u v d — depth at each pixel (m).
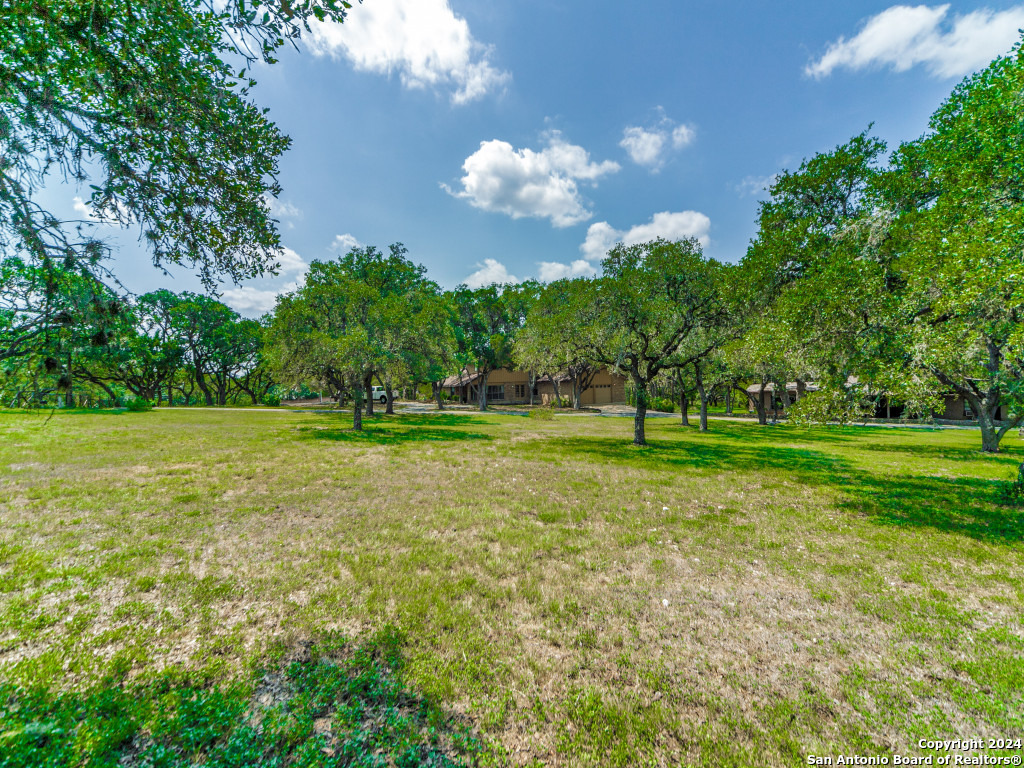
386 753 2.50
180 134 3.92
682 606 4.41
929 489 9.76
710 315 16.39
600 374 54.69
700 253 16.28
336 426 22.91
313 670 3.22
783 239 11.71
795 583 4.97
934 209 8.05
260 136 4.46
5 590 4.30
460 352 43.19
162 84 3.68
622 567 5.36
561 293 28.61
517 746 2.61
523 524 6.97
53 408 3.33
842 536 6.59
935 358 7.52
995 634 3.92
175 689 2.97
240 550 5.59
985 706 2.99
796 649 3.69
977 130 8.09
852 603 4.51
